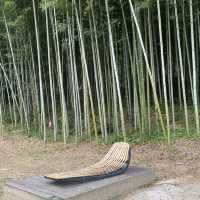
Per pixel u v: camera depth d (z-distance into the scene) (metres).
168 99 10.24
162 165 5.62
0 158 7.26
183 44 9.52
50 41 10.02
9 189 4.41
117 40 9.20
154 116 8.84
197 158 5.75
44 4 7.59
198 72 9.64
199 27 8.38
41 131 9.28
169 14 8.51
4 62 11.41
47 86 10.94
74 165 6.23
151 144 6.92
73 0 7.52
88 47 9.59
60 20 8.60
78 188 4.14
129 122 8.73
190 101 10.27
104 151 7.04
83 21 8.38
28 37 9.81
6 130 10.57
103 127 7.89
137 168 4.98
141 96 7.51
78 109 8.40
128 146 5.11
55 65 10.50
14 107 10.94
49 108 10.91
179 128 7.65
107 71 9.00
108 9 7.37
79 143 7.96
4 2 8.89
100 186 4.21
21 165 6.52
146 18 8.33
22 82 10.38
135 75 7.98
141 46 6.95
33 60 9.75
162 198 4.20
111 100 9.09
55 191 4.06
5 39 10.46
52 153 7.39
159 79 9.79
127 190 4.51
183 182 4.70
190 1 6.91
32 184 4.37
